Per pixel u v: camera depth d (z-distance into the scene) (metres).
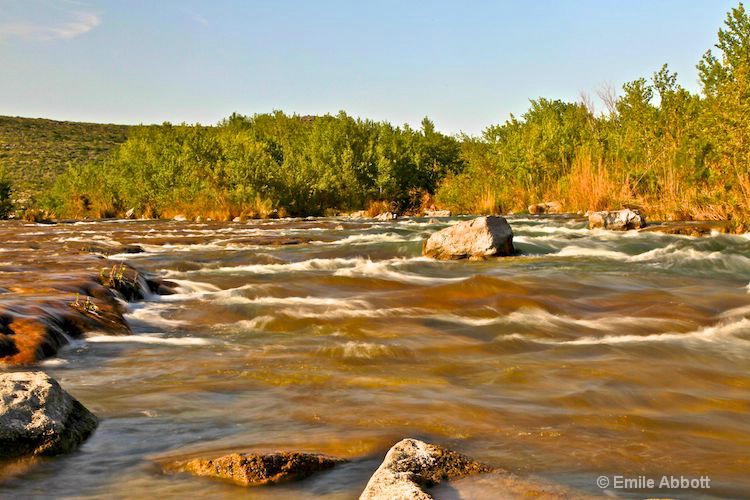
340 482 3.39
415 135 43.19
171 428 4.17
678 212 19.50
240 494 3.26
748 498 3.21
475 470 3.42
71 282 8.43
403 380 5.27
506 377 5.34
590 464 3.64
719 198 18.73
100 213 35.28
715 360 5.88
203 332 7.22
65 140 83.62
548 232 17.08
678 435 4.12
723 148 18.28
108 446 3.88
